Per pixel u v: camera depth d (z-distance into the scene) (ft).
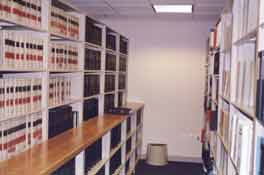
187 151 18.72
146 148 18.78
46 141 8.18
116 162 12.60
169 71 18.65
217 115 11.15
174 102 18.70
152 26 18.63
